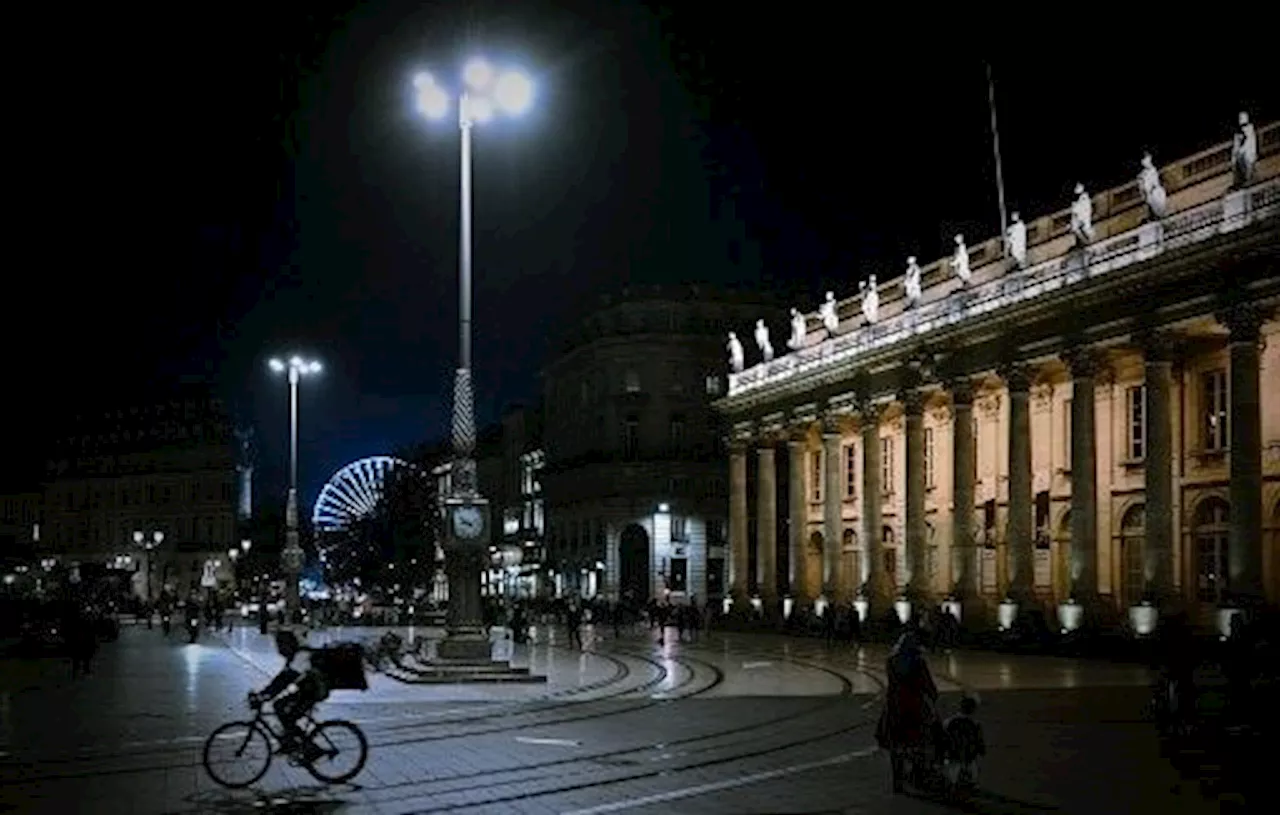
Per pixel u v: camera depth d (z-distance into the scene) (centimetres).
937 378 5900
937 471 6431
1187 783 1698
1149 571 4541
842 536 7075
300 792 1658
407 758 1950
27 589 13262
